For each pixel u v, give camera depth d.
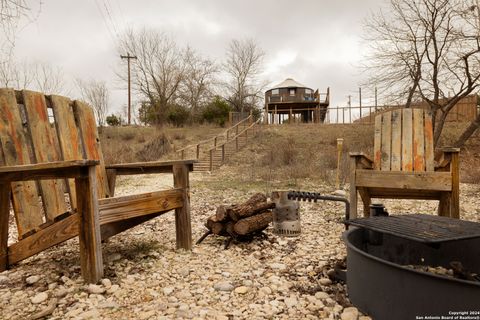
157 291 2.16
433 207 5.03
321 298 2.04
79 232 2.21
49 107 2.71
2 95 2.38
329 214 4.52
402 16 11.89
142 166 3.06
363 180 3.00
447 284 1.42
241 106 40.19
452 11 10.92
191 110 32.84
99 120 29.00
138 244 3.17
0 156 2.28
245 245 3.16
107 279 2.24
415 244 2.27
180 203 2.94
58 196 2.52
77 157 2.78
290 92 26.70
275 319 1.80
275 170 10.38
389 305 1.63
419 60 11.87
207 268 2.57
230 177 10.02
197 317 1.82
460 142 12.16
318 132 17.81
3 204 2.36
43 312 1.87
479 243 2.05
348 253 2.01
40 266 2.58
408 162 3.31
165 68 31.09
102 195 2.97
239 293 2.12
